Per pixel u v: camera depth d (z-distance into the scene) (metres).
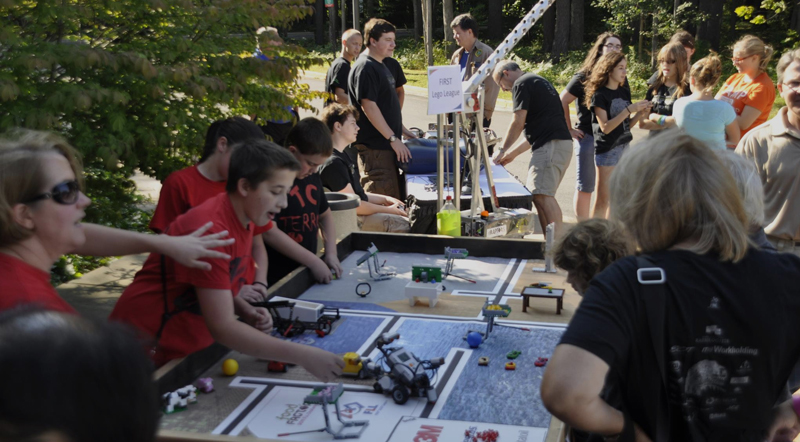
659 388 1.30
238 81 4.40
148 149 4.29
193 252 2.04
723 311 1.27
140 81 4.05
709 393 1.31
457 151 4.46
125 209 5.28
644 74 20.25
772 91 5.10
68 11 3.75
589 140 6.16
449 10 20.95
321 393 1.76
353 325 2.53
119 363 0.58
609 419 1.28
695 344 1.28
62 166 1.77
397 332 2.45
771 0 18.09
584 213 6.32
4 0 3.48
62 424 0.54
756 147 3.34
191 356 2.09
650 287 1.28
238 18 4.36
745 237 1.32
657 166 1.36
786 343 1.30
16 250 1.74
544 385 1.25
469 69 7.54
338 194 4.43
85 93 3.60
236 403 1.94
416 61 24.89
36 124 3.55
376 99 5.84
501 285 3.00
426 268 3.04
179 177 3.06
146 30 4.40
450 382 2.04
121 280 5.29
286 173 2.25
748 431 1.34
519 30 4.39
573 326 1.28
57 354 0.55
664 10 20.25
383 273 3.17
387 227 5.02
